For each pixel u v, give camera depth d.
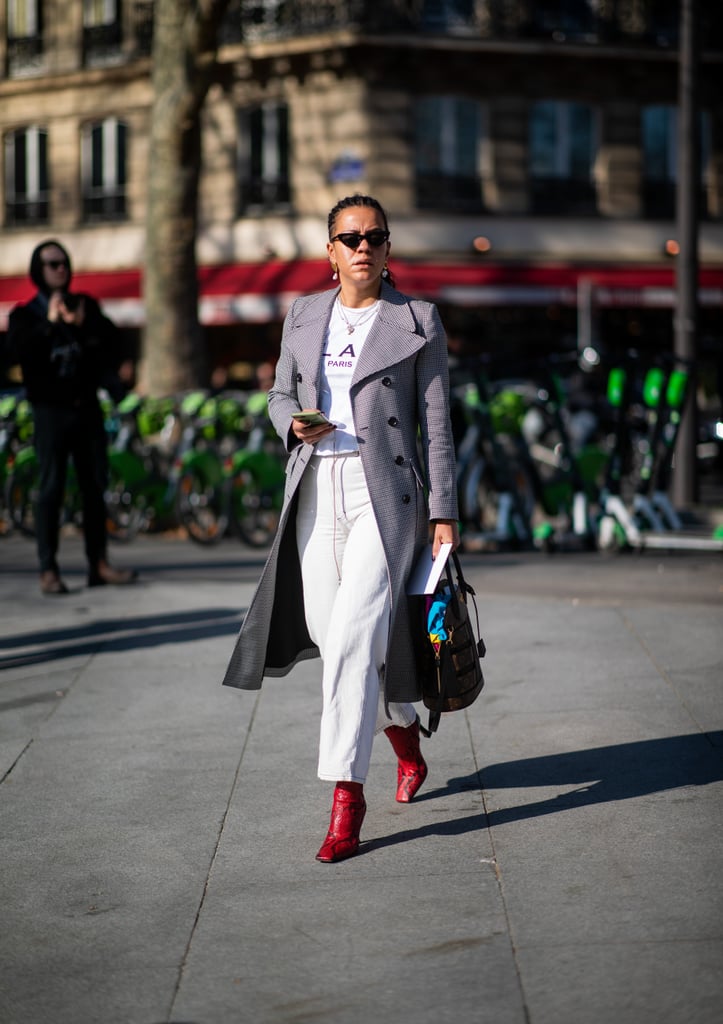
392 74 28.14
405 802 4.75
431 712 4.39
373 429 4.28
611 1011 3.10
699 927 3.54
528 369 11.73
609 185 29.66
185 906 3.88
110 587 9.70
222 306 27.78
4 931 3.75
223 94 29.31
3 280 31.77
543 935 3.55
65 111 31.25
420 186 28.61
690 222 14.40
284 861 4.21
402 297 4.45
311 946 3.56
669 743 5.34
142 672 6.95
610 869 4.00
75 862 4.27
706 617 7.97
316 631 4.44
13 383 9.51
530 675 6.58
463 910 3.75
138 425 13.84
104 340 9.29
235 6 29.02
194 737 5.69
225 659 7.20
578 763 5.12
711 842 4.20
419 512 4.34
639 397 14.20
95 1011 3.24
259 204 29.25
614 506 11.42
